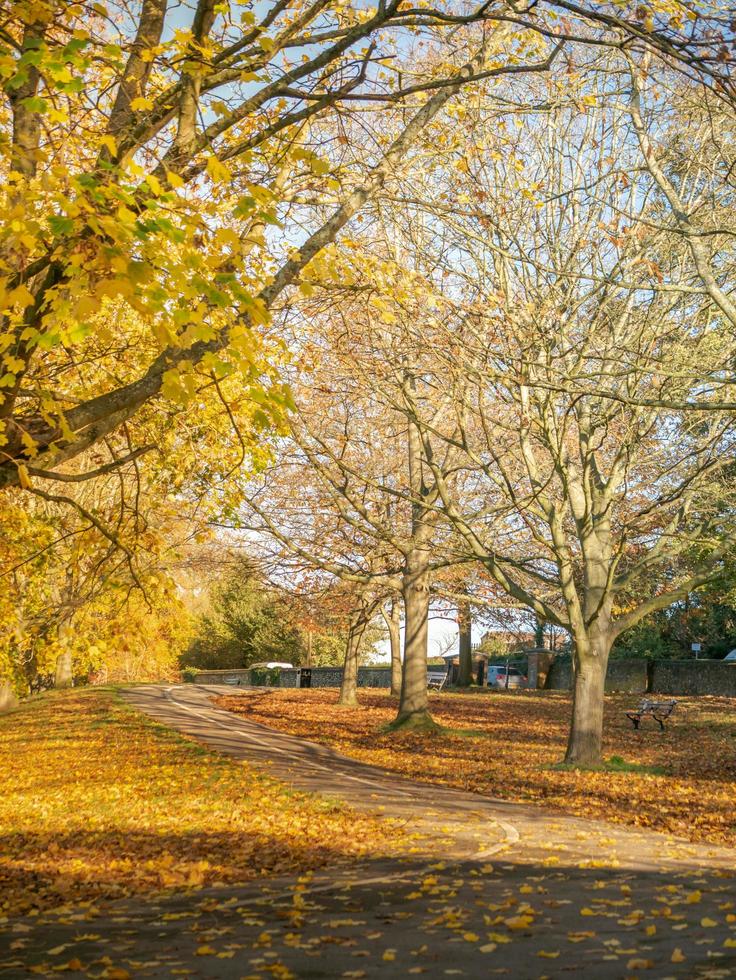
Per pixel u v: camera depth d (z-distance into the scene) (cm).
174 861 1004
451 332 1617
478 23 1585
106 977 571
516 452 2219
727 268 1817
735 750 2172
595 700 1934
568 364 1828
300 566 2800
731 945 613
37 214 586
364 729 2738
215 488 1317
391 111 1428
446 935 670
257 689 4575
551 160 1833
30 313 722
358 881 888
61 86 594
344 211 1052
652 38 767
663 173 1792
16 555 1248
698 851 1041
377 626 4738
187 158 830
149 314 538
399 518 2873
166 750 2138
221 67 757
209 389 1163
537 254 1848
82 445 845
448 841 1097
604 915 722
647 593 2723
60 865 993
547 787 1634
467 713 3228
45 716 3209
